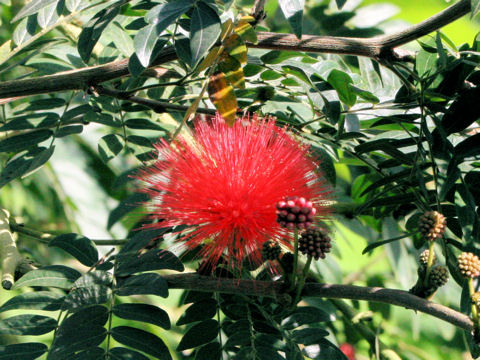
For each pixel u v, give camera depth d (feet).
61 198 11.35
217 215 6.16
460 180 6.25
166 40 5.93
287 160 6.23
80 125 7.52
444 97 6.57
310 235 5.97
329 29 11.09
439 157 6.14
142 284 5.99
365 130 7.43
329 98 6.57
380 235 10.18
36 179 11.30
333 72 6.53
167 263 6.24
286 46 6.46
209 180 6.13
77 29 9.41
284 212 5.65
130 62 5.67
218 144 6.21
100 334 5.80
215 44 5.86
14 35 7.35
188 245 6.39
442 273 5.81
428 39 7.23
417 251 10.05
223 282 6.31
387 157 7.43
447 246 6.61
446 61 6.36
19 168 7.02
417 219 7.88
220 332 6.70
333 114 6.47
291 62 6.79
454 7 6.12
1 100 7.55
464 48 7.02
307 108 7.75
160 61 6.48
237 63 5.98
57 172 11.30
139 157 7.48
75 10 7.22
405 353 11.39
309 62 6.99
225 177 6.14
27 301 6.05
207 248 6.32
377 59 6.58
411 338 11.98
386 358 8.42
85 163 11.60
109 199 11.63
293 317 6.69
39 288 9.27
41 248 11.47
